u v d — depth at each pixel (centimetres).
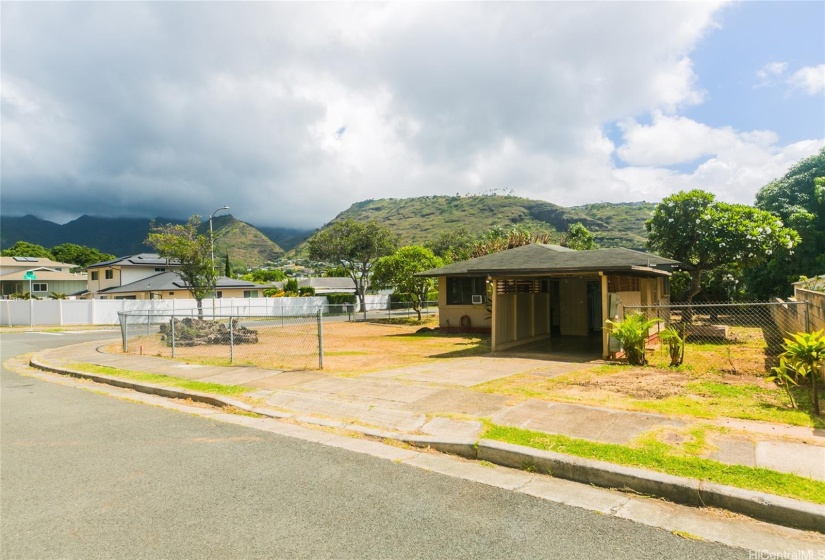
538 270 1183
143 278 4103
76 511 380
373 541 328
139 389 913
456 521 356
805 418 563
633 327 995
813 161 2380
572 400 673
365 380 862
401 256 2884
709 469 413
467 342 1686
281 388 825
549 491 413
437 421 596
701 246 2017
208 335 1705
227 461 496
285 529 346
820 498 357
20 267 5612
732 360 1032
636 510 374
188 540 332
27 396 870
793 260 2147
